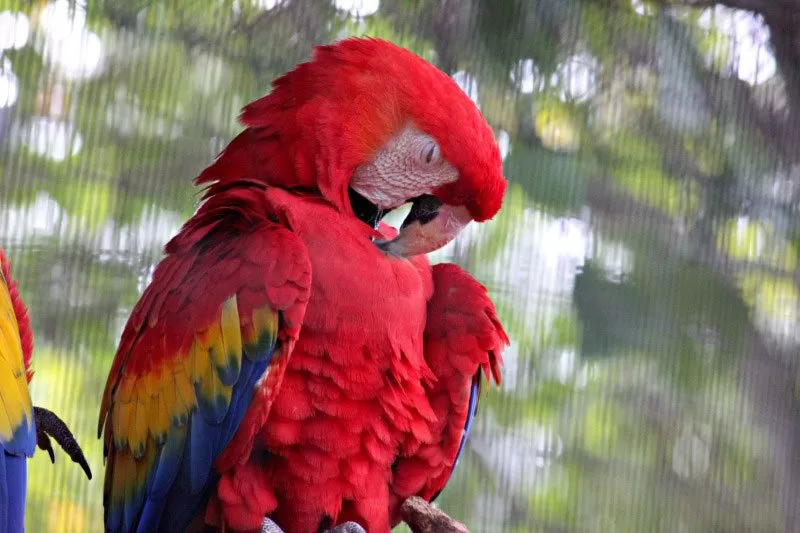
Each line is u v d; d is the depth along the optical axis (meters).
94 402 4.93
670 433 5.78
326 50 3.29
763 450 5.91
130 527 3.19
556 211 5.51
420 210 3.37
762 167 5.93
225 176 3.32
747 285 5.86
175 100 5.02
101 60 4.93
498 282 5.43
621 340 5.60
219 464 3.03
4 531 2.55
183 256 3.19
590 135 5.60
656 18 5.76
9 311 2.84
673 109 5.77
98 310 4.92
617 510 5.68
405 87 3.24
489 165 3.29
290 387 3.03
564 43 5.55
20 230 4.82
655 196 5.73
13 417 2.69
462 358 3.36
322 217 3.10
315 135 3.18
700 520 5.82
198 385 3.01
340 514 3.19
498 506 5.53
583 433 5.63
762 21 5.95
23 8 4.82
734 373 5.82
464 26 5.38
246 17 5.10
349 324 3.02
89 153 4.91
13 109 4.80
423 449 3.32
